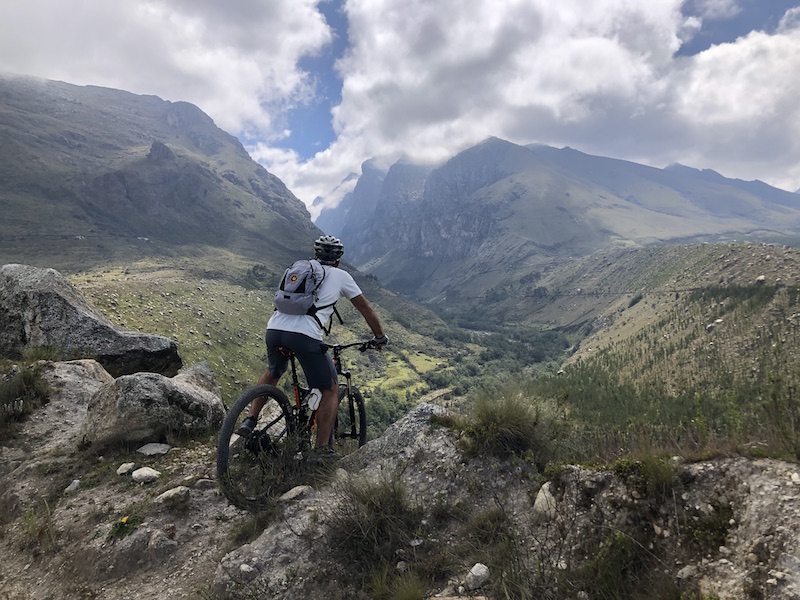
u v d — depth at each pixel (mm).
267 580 3326
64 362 9000
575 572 2924
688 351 130375
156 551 3947
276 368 4914
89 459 5719
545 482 3699
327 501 4031
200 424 6426
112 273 183875
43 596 3797
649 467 3217
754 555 2551
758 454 3070
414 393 122000
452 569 3301
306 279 4723
